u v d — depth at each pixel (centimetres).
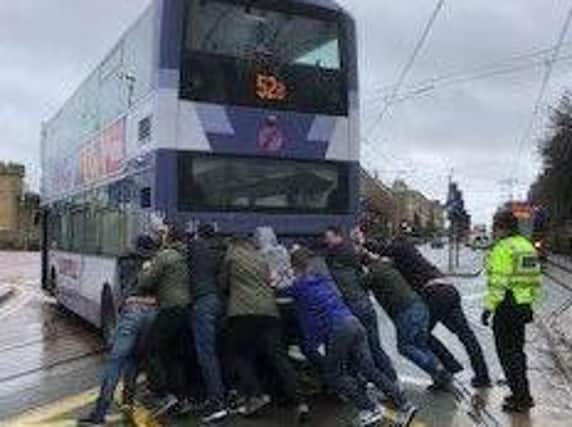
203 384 1248
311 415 1204
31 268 5491
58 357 1744
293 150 1493
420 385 1393
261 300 1169
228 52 1458
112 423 1154
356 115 1541
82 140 2130
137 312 1161
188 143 1427
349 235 1405
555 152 7925
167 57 1427
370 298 1335
